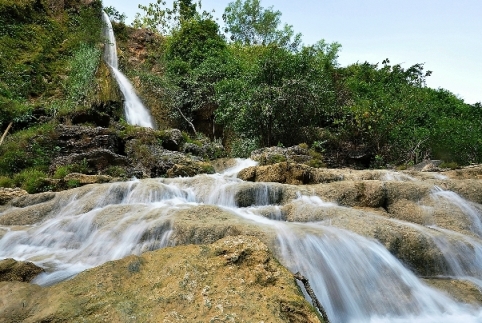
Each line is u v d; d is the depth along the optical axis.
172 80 21.27
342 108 17.03
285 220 6.66
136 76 22.00
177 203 7.58
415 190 7.57
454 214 7.01
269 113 14.27
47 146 12.05
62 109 14.80
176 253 3.46
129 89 20.55
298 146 13.66
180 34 23.83
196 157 13.42
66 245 6.38
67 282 3.25
